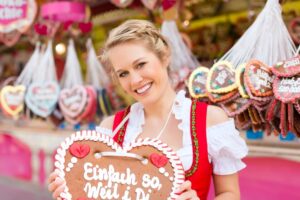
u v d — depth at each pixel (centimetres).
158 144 113
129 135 132
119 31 121
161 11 261
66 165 113
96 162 114
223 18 322
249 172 197
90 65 283
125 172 113
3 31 261
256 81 146
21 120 373
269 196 190
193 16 332
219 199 122
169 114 129
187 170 120
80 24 275
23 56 441
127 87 121
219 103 161
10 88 278
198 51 309
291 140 191
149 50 119
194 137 121
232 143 123
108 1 304
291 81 139
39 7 266
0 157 372
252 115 156
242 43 166
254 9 257
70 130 307
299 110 138
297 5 247
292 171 181
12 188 326
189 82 174
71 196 111
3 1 259
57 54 303
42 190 317
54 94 268
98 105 272
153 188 111
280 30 159
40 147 328
